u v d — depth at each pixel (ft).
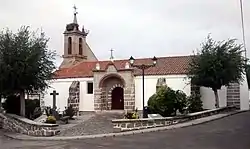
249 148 36.68
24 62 63.05
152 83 107.34
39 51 65.82
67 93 118.01
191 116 70.44
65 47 148.46
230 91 106.83
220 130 53.42
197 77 93.66
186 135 49.03
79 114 102.73
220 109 88.84
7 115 67.97
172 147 39.17
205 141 42.78
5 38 64.39
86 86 116.26
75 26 149.28
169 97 67.72
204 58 92.79
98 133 59.82
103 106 112.06
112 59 127.34
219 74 91.40
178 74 104.63
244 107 107.45
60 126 72.13
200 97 99.14
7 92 66.59
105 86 114.21
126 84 108.06
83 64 130.52
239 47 95.71
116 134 54.08
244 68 99.45
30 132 60.18
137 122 60.34
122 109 112.16
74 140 50.01
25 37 66.03
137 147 40.14
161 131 55.01
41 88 69.05
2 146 45.80
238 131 51.57
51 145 45.21
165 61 117.29
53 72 72.33
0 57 63.00
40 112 80.69
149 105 70.74
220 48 93.45
